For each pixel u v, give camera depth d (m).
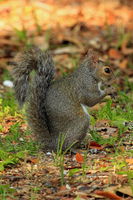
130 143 11.08
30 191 8.77
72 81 10.97
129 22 23.88
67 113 10.75
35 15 22.50
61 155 10.55
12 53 20.20
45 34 22.12
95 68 11.28
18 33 21.17
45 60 11.09
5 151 10.52
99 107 13.62
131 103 14.45
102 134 11.76
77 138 10.85
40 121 10.82
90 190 8.69
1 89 15.87
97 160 10.11
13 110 13.21
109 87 11.47
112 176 9.16
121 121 12.16
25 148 10.73
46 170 9.65
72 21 23.69
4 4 25.00
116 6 25.38
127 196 8.50
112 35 22.36
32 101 10.82
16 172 9.62
